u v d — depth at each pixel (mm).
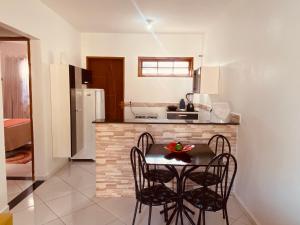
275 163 2062
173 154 2482
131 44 5391
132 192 3014
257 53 2449
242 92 2850
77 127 4012
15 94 6008
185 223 2453
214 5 3438
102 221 2475
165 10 3686
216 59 4180
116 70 5559
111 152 2973
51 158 3688
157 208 2750
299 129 1732
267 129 2213
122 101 5574
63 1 3312
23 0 2871
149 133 2930
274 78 2100
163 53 5422
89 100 4262
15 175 3686
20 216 2539
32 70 3373
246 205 2664
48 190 3158
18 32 2918
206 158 2361
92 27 4801
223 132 2996
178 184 2367
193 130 3002
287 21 1902
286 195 1894
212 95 4305
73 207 2740
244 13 2824
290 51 1858
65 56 4172
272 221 2111
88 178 3576
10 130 4637
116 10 3703
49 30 3623
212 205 2021
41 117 3428
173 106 5340
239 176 2883
